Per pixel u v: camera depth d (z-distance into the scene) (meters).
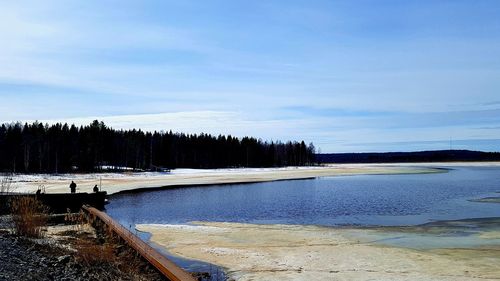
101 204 32.38
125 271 12.02
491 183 62.88
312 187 57.84
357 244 19.12
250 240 20.27
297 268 14.88
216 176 82.88
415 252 17.36
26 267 10.15
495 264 15.31
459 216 28.59
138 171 93.94
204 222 26.78
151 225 25.12
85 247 13.52
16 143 88.88
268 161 149.75
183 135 139.00
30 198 18.88
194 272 14.18
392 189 52.88
